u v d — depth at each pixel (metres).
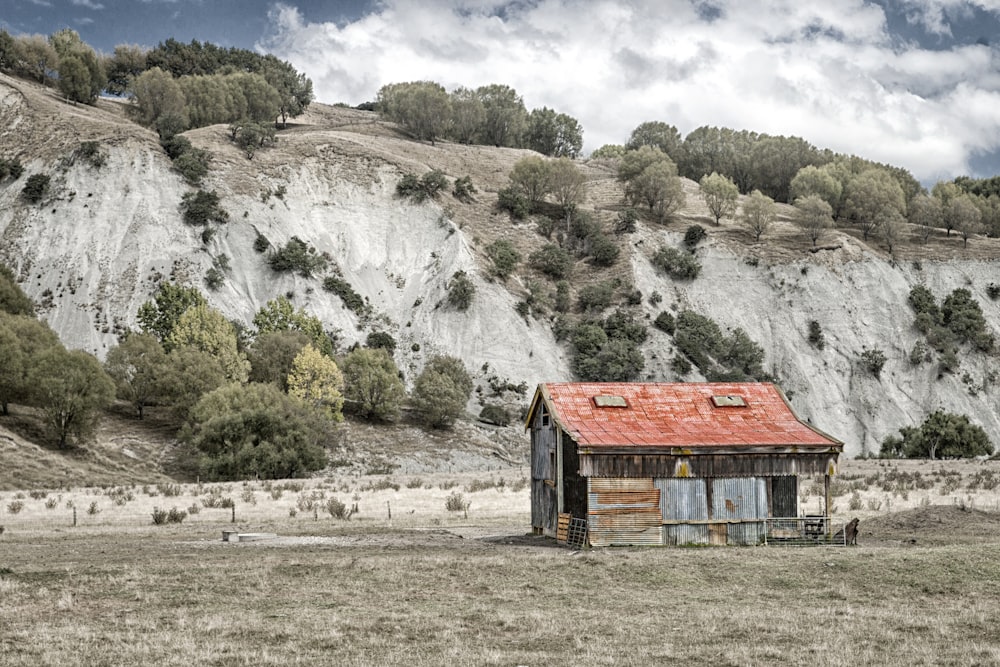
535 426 42.59
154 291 129.38
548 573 29.75
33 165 145.25
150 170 145.88
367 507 55.38
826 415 136.88
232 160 157.25
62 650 20.53
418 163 175.00
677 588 28.14
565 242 163.00
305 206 155.12
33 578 28.48
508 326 136.88
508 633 22.58
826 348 144.25
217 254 138.25
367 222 156.25
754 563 30.98
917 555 31.41
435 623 23.33
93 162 143.88
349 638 21.89
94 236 135.00
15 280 129.00
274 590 27.27
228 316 129.00
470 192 171.88
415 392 118.44
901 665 19.94
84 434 92.88
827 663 20.05
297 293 137.00
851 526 37.72
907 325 145.62
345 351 130.50
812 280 152.00
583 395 40.59
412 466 104.00
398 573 29.39
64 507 55.31
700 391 41.50
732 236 163.88
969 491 58.38
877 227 169.38
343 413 116.88
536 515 42.06
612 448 36.28
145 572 29.30
